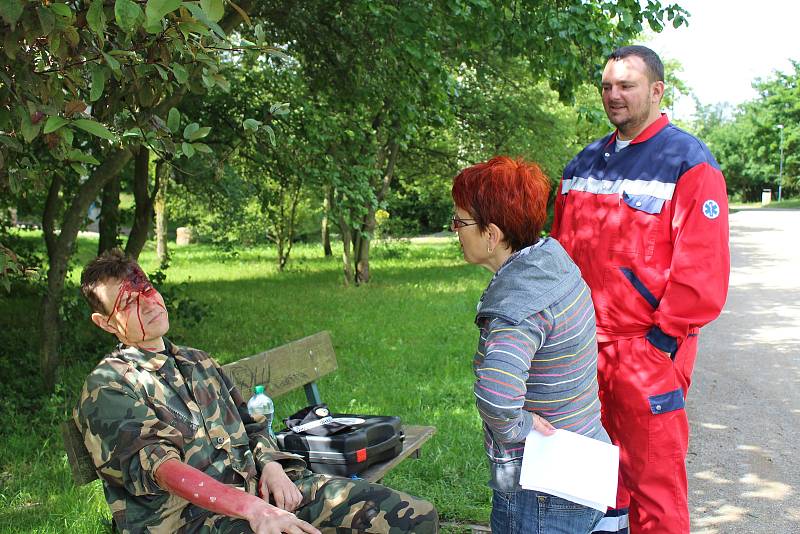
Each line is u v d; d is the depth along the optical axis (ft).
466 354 26.48
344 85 29.35
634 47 10.14
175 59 10.08
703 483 15.39
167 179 40.32
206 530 8.25
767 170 224.12
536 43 22.48
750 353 28.14
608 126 23.08
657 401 9.73
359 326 32.53
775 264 59.82
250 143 28.73
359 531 8.70
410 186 68.49
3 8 6.97
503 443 7.39
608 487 7.25
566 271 7.36
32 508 13.17
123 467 8.02
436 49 26.08
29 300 38.37
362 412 18.99
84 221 30.96
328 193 36.14
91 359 24.57
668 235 9.86
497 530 7.71
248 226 62.08
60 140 8.59
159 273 28.78
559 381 7.29
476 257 7.80
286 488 8.90
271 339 29.81
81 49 8.73
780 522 13.50
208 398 9.13
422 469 14.94
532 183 7.56
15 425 17.99
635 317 9.92
